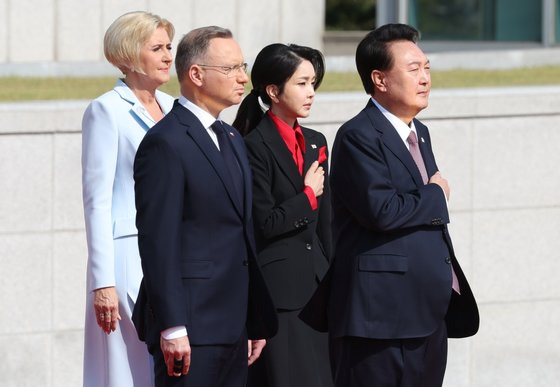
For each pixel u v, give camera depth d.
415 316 16.61
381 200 16.27
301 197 19.08
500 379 25.58
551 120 25.48
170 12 46.38
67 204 23.23
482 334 25.39
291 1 49.69
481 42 51.81
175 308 15.34
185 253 15.78
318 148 19.97
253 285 16.48
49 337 23.36
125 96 18.38
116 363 18.39
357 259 16.70
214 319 15.84
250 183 16.36
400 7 51.97
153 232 15.48
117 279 18.20
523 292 25.58
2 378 23.19
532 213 25.52
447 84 30.52
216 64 15.97
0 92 28.83
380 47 16.70
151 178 15.62
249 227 16.23
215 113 16.36
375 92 17.02
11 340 23.17
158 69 18.33
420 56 16.66
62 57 45.06
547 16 50.53
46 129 22.98
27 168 22.97
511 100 25.17
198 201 15.75
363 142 16.56
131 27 18.14
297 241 19.48
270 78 19.28
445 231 16.89
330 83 30.23
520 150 25.38
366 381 16.92
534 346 25.73
